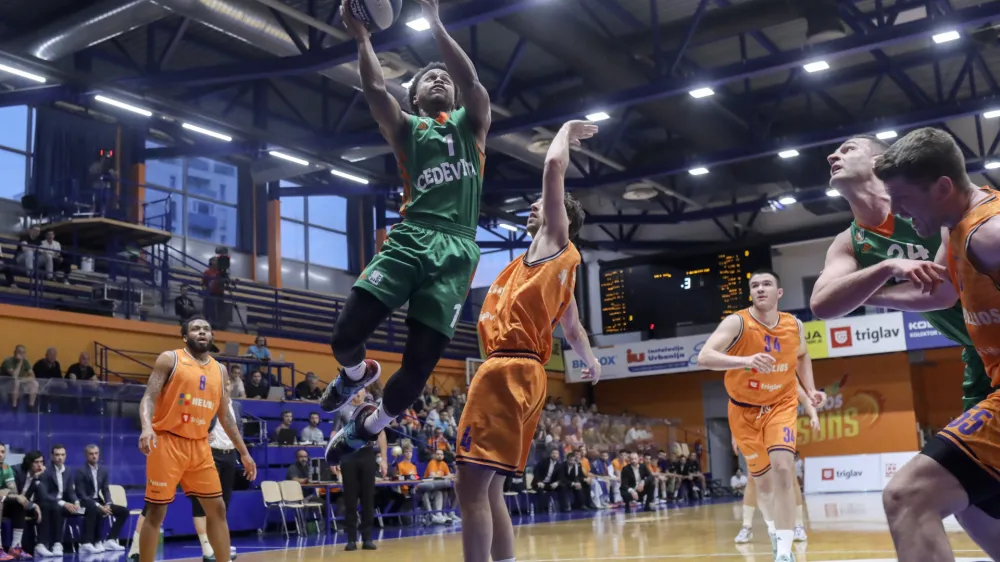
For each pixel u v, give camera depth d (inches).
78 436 459.5
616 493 842.8
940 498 105.5
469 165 151.6
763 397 260.1
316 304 920.3
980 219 104.4
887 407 989.2
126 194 832.9
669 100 702.5
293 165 882.1
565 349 1112.2
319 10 637.9
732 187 991.0
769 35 721.6
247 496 534.6
